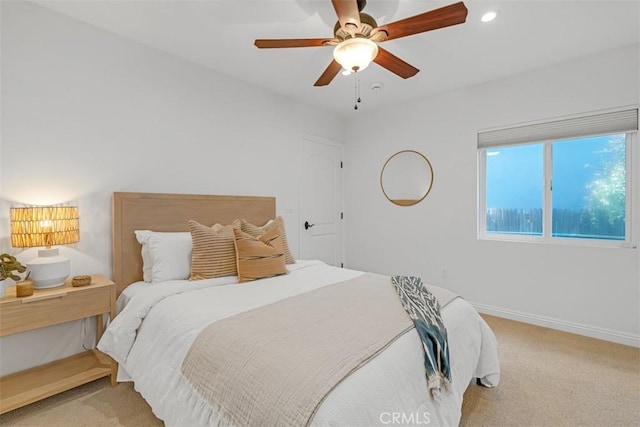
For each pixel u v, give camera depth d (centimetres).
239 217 295
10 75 182
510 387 188
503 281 308
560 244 278
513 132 301
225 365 115
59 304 171
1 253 178
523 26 214
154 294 179
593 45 241
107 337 172
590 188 271
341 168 432
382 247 400
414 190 369
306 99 361
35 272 173
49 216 177
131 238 225
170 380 138
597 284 259
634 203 249
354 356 110
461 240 334
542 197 295
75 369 187
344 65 178
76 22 205
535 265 289
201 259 213
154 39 230
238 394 104
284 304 163
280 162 345
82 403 172
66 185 202
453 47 243
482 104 315
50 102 196
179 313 156
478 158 326
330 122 412
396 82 312
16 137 184
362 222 420
